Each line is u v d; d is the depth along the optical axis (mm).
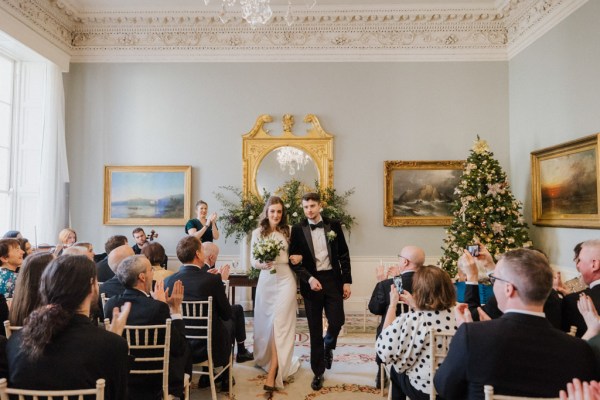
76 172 7082
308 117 7047
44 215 6410
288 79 7113
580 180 5117
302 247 3826
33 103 6660
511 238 5727
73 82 7137
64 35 6930
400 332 2303
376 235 6996
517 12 6508
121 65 7152
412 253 3016
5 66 6539
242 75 7141
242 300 6980
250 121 7121
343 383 3850
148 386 2547
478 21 6984
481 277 3680
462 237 5938
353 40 7090
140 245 6293
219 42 7141
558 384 1431
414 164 6953
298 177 7016
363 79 7098
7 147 6570
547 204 5844
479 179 6074
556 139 5680
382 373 3559
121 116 7133
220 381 3828
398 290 2988
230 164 7094
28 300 2094
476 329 1533
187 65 7156
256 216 6746
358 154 7059
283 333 3754
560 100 5590
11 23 5637
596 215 4828
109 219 7039
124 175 7074
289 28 7090
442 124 7043
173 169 7059
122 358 1676
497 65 7031
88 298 1687
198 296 3268
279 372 3656
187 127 7125
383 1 6719
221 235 7039
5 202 6543
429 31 7055
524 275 1506
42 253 2234
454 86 7047
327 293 3818
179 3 6762
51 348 1558
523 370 1445
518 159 6723
